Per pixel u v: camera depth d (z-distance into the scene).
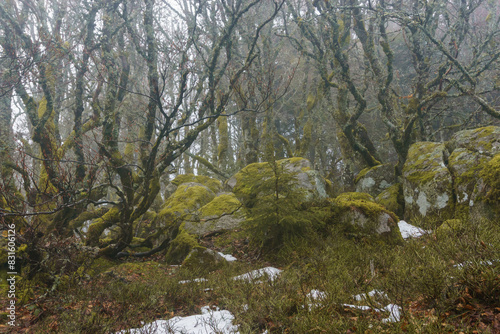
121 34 10.27
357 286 4.38
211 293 5.23
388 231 6.94
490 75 14.33
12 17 8.09
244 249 8.41
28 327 4.23
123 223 7.81
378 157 13.06
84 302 4.62
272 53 15.23
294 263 6.41
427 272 3.71
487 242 4.28
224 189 13.09
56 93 10.34
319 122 16.94
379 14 11.25
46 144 8.34
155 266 7.70
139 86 13.65
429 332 2.80
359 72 17.98
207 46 14.13
